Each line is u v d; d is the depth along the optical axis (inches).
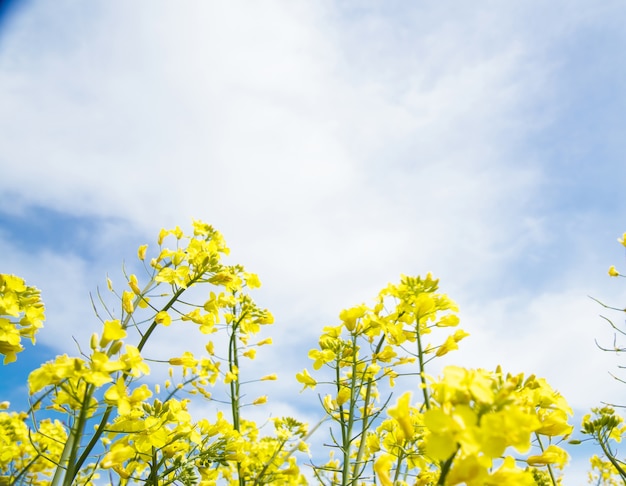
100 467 26.0
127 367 25.4
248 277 35.1
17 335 27.5
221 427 30.9
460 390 22.3
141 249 31.4
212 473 30.5
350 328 29.9
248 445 31.1
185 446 28.9
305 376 31.0
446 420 21.7
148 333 29.1
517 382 24.3
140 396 26.5
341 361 30.4
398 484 26.1
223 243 33.4
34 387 24.7
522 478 22.6
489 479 22.6
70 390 25.3
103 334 25.5
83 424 25.3
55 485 27.2
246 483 32.5
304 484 35.0
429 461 27.4
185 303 30.4
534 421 21.5
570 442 32.1
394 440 28.6
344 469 28.7
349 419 29.2
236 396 33.3
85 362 24.9
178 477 29.4
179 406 28.5
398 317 28.7
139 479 28.5
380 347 30.0
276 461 32.5
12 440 31.0
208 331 30.7
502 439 20.8
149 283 30.6
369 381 30.1
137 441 27.4
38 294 28.8
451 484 22.2
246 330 34.4
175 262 30.8
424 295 27.8
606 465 40.8
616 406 32.4
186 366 29.9
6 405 31.0
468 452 19.8
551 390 24.5
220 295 31.5
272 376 34.7
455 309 28.1
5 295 27.9
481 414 22.2
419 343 27.6
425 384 25.0
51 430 31.9
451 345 27.8
